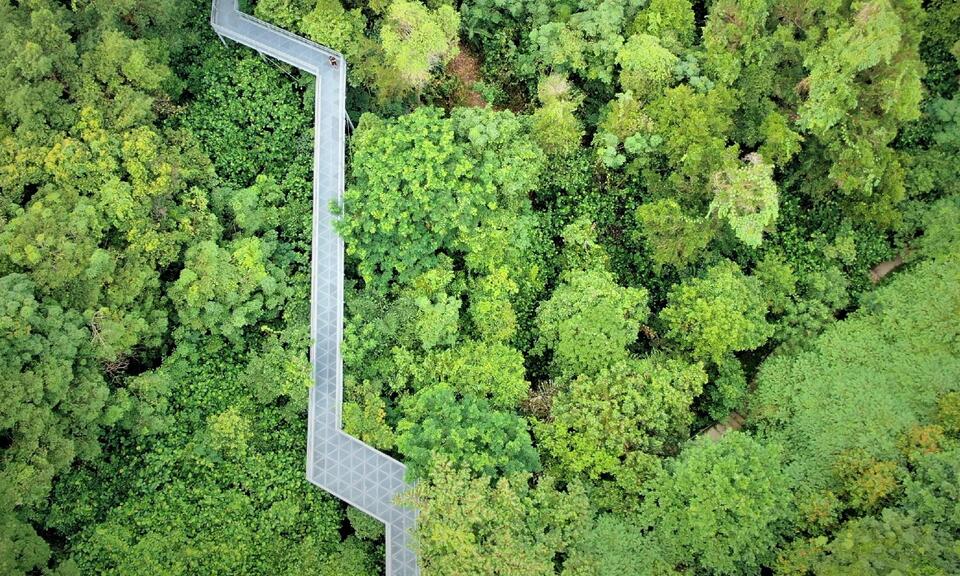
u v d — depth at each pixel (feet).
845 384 106.52
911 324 111.14
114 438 103.40
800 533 99.09
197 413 105.60
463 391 107.24
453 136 113.09
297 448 105.81
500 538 88.43
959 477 90.12
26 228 97.09
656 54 114.73
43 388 90.38
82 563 94.12
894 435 101.14
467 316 116.57
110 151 104.78
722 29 116.67
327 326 111.14
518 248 116.98
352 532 106.93
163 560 95.14
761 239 110.73
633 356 115.55
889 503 96.53
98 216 102.42
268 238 115.03
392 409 107.55
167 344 109.70
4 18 105.19
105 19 108.27
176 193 112.88
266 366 105.40
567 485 101.30
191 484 101.65
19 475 88.22
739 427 118.42
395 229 112.27
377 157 110.22
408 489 97.50
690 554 96.84
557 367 115.85
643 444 102.78
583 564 92.17
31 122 101.96
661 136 116.88
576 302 111.65
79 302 98.37
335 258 114.32
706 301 111.75
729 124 115.65
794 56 117.29
